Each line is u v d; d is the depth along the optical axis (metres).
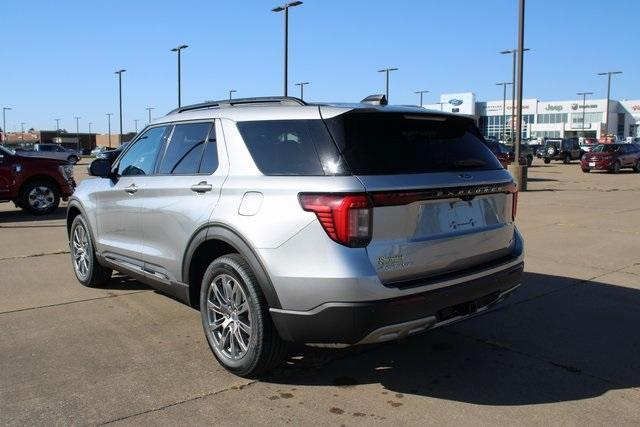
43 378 4.09
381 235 3.51
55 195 13.38
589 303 5.91
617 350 4.67
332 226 3.45
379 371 4.25
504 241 4.33
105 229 5.76
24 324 5.23
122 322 5.29
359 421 3.51
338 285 3.40
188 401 3.76
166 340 4.84
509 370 4.28
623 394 3.89
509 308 5.75
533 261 7.84
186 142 4.73
